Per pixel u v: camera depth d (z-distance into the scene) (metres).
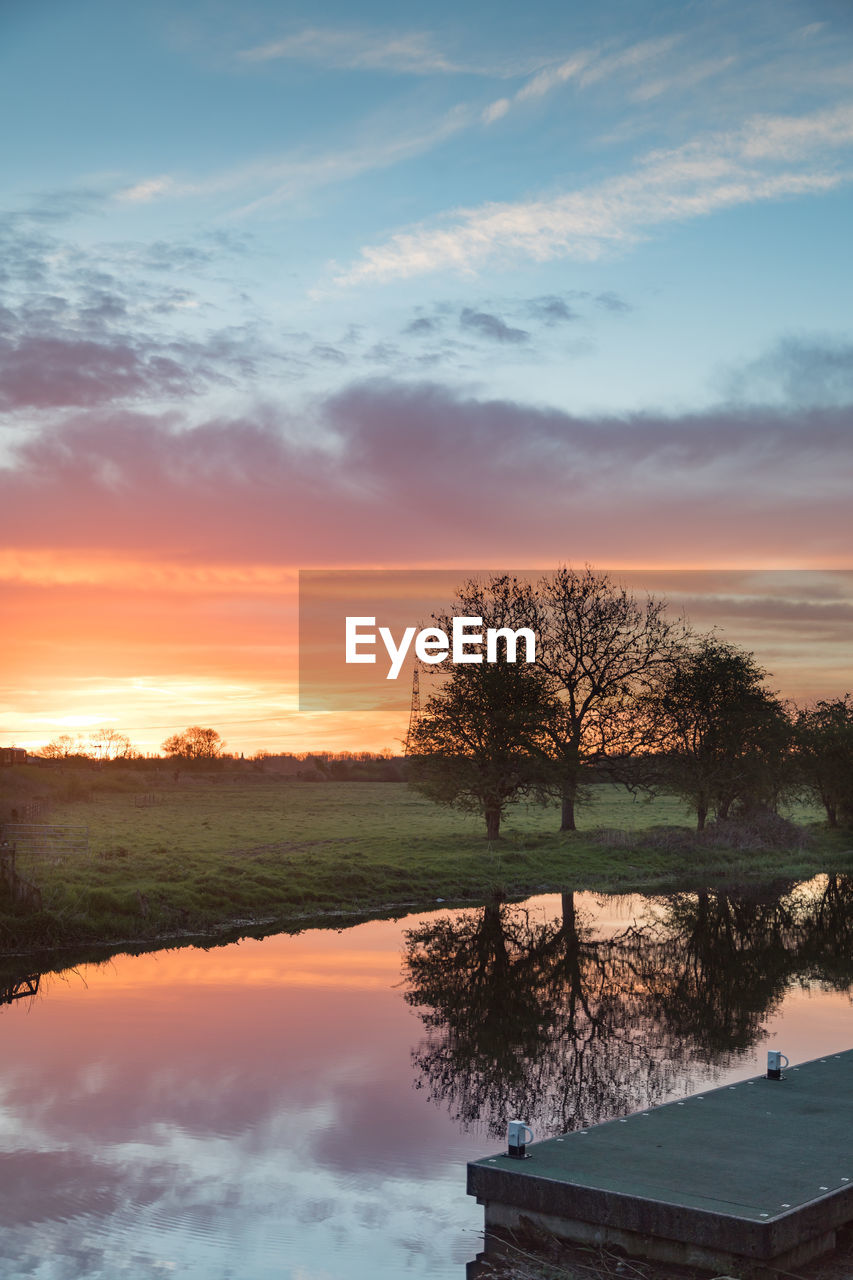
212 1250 11.27
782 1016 22.77
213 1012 22.97
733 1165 10.81
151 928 33.16
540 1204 10.55
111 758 149.75
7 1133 15.09
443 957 30.53
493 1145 14.62
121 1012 22.83
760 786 67.06
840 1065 14.91
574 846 58.25
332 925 36.47
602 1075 17.97
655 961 30.17
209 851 49.00
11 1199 12.73
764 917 39.81
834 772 77.19
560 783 62.16
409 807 88.50
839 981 27.20
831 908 42.69
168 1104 16.42
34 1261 11.05
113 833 56.72
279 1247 11.32
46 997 24.28
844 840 72.94
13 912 31.12
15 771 113.88
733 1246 9.46
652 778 66.31
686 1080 17.61
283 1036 20.88
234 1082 17.61
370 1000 24.50
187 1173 13.56
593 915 40.00
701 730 65.50
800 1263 9.66
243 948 31.42
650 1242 9.98
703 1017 22.70
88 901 32.78
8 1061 18.86
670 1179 10.46
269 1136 14.97
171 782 127.88
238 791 115.25
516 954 31.22
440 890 45.31
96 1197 12.77
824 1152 11.17
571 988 26.19
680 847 59.75
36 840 45.97
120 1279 10.64
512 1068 18.47
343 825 68.81
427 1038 20.81
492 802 61.03
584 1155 11.18
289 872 42.72
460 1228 11.83
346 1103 16.53
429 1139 14.85
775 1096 13.27
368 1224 11.95
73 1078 17.83
